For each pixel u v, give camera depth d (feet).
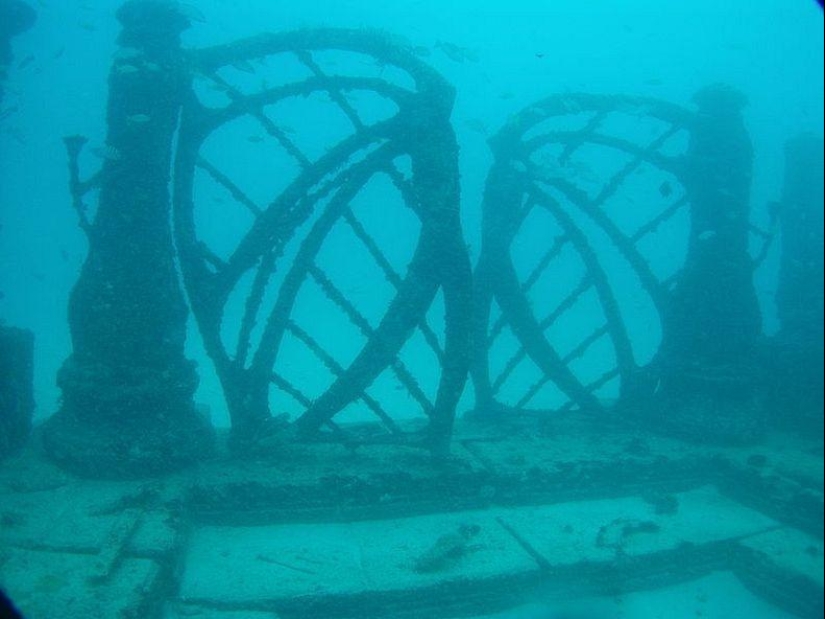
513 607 16.79
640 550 18.03
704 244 25.70
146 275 20.58
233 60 22.70
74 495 18.12
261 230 22.08
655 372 27.27
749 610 16.74
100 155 19.27
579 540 18.84
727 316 25.12
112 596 13.07
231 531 19.13
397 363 21.95
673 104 26.94
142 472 19.60
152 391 20.29
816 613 15.93
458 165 20.99
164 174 21.06
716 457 22.91
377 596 15.87
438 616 16.33
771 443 23.52
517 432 26.32
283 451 22.79
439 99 20.52
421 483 20.72
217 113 22.54
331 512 20.12
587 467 22.06
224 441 24.57
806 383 23.93
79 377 20.18
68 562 14.35
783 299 26.96
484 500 21.22
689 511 20.84
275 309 22.22
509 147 27.50
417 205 22.13
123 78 20.11
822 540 18.37
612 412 28.40
